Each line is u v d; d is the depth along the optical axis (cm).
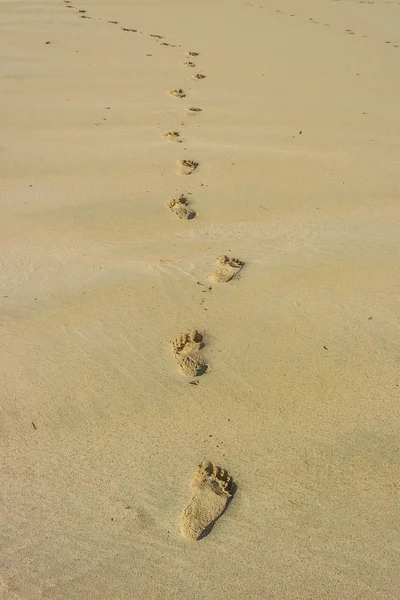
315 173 372
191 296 268
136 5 875
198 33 739
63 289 270
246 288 272
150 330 251
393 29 812
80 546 188
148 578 182
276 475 204
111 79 543
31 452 209
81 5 847
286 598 179
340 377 233
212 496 199
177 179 361
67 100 486
